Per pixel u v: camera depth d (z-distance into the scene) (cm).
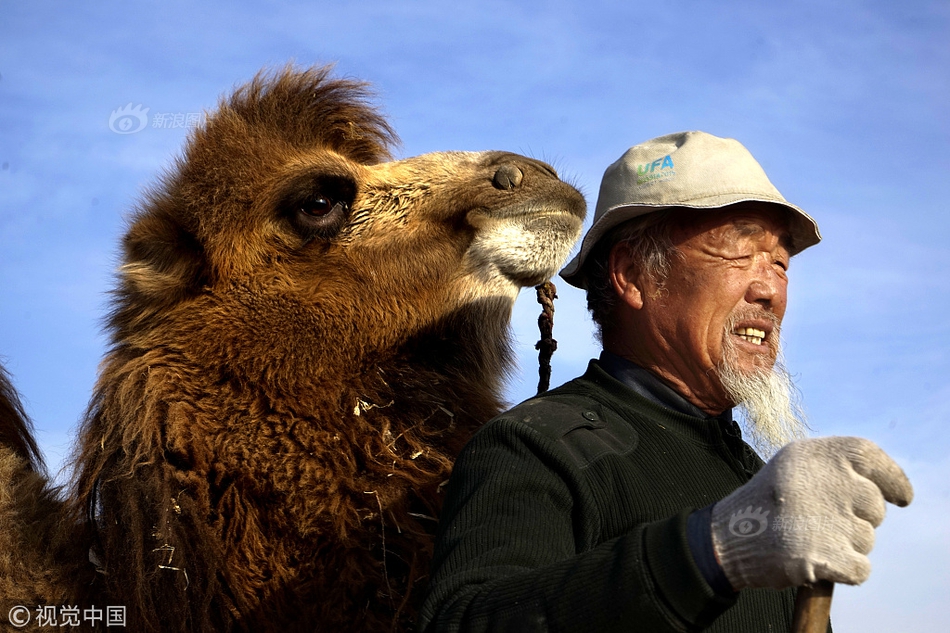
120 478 324
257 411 339
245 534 321
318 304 360
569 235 392
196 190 370
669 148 308
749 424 297
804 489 185
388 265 374
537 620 198
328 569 319
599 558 200
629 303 301
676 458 271
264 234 366
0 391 370
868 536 182
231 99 406
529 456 252
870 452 186
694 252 295
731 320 290
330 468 334
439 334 380
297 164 376
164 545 308
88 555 322
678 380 296
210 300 356
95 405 350
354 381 358
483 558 222
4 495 323
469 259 384
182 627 302
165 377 344
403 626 312
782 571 183
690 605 188
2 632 302
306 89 412
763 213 303
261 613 314
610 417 275
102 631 310
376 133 434
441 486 343
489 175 394
